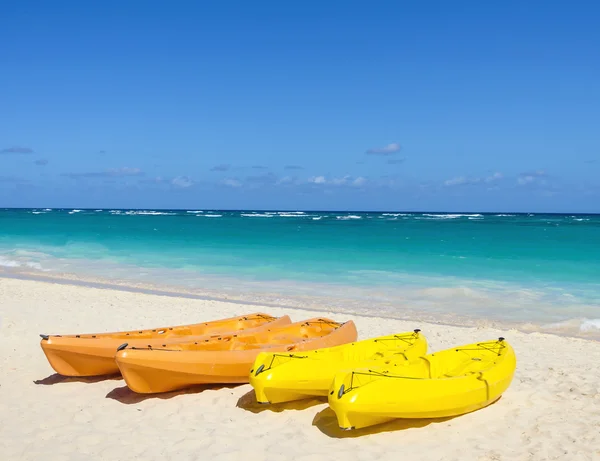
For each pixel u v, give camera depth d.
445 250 28.23
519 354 10.55
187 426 7.05
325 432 6.84
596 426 7.05
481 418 7.29
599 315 14.34
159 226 52.81
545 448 6.43
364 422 6.52
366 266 23.11
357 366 7.77
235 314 14.16
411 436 6.73
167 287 18.80
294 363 7.51
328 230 45.12
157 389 7.92
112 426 7.05
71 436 6.75
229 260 25.28
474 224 56.66
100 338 8.80
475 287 18.20
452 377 7.09
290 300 16.50
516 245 30.03
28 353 10.30
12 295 16.38
